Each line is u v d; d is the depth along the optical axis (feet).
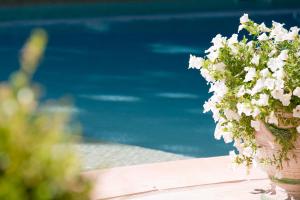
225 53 14.46
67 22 54.19
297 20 55.06
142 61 43.06
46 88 36.78
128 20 54.95
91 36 50.62
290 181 13.91
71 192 5.61
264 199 14.84
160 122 29.30
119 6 57.57
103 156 21.81
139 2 57.93
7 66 42.39
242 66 14.34
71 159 5.60
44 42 5.78
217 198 15.40
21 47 47.42
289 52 14.05
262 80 13.30
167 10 57.52
